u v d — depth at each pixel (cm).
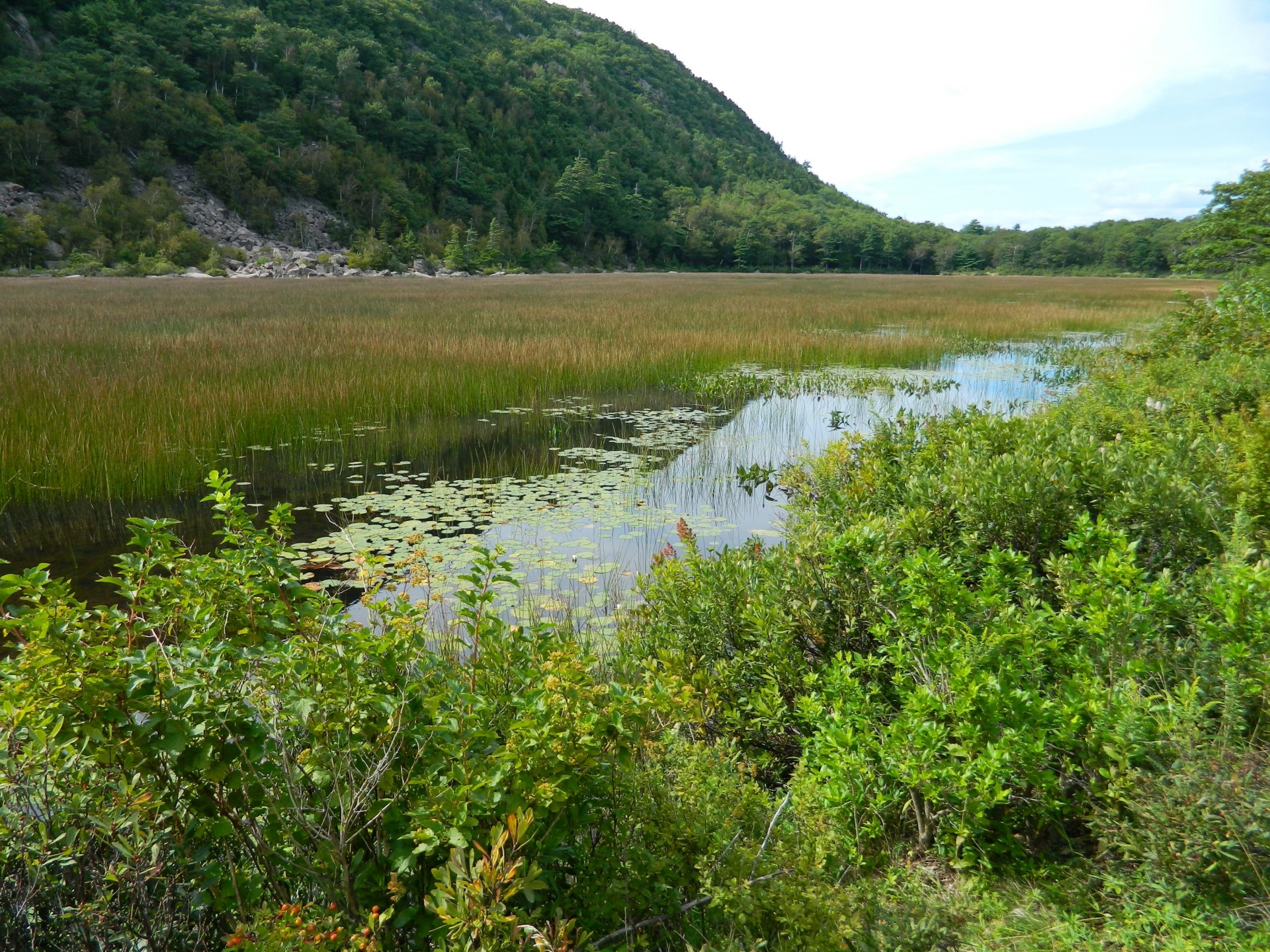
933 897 221
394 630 207
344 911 180
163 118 8225
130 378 1075
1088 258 12506
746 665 339
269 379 1123
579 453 930
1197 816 201
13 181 6944
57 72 7706
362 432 972
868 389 1396
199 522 668
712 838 207
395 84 11744
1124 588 289
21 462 730
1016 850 241
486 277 7394
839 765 255
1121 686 247
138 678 170
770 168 19262
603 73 18400
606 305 2881
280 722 195
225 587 199
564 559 589
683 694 246
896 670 316
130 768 171
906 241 13200
